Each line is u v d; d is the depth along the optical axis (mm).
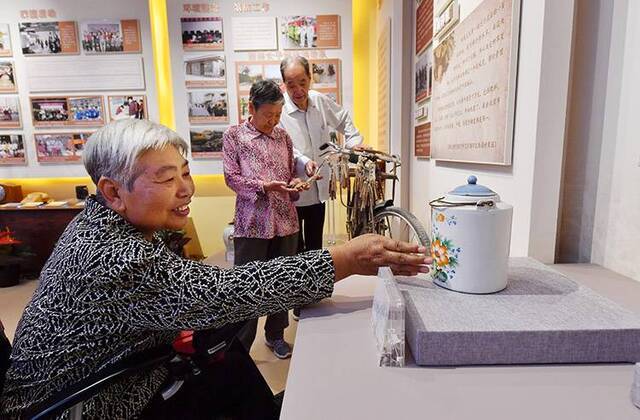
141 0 3432
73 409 715
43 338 746
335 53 3484
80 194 3686
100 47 3494
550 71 913
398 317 553
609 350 545
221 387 970
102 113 3584
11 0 3426
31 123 3598
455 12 1493
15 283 3363
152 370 831
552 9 892
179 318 703
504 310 607
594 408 459
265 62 3479
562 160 947
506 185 1117
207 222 3883
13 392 779
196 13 3410
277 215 1879
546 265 869
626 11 829
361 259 750
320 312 735
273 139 1885
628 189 847
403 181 2752
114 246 715
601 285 802
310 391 495
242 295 691
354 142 2549
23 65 3512
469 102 1343
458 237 667
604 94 892
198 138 3576
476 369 544
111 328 738
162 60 3740
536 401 473
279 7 3420
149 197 767
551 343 544
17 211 3443
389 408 462
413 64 2557
